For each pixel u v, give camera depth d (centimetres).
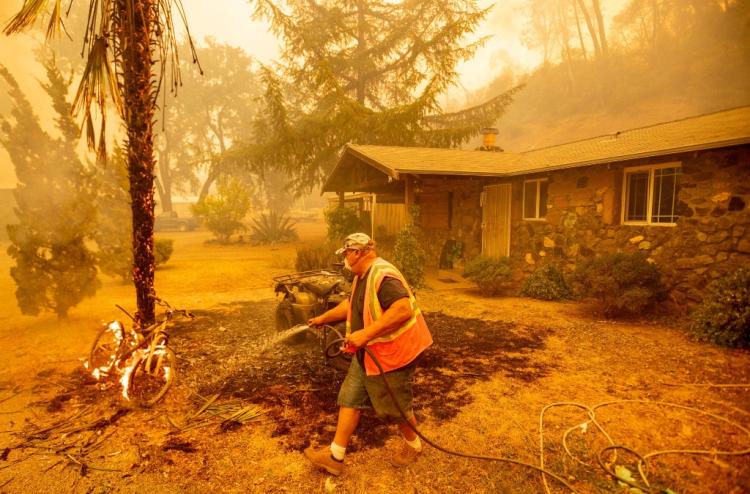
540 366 518
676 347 583
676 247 759
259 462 320
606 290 739
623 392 442
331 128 2275
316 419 385
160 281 1136
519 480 299
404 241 1062
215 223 2284
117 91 444
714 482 294
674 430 364
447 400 426
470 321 731
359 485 294
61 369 502
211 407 406
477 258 1005
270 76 2203
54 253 684
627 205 866
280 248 2052
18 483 292
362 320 298
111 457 323
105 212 999
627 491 286
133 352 441
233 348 570
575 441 348
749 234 660
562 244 999
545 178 1048
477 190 1294
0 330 669
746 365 511
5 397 425
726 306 591
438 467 313
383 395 287
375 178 1350
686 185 741
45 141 661
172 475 303
